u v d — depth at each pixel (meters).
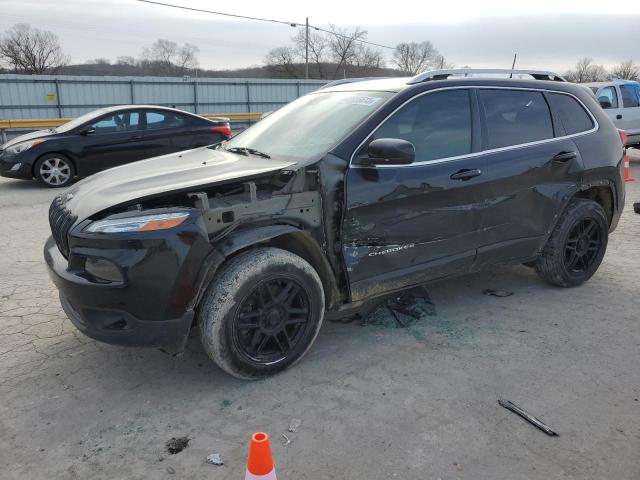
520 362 3.41
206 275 2.92
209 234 2.96
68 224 3.04
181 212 2.87
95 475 2.46
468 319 4.06
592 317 4.09
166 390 3.14
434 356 3.50
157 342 2.90
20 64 62.19
